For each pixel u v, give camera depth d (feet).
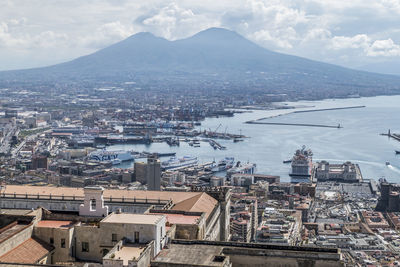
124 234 428.97
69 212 581.94
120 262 373.40
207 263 381.81
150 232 423.23
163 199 642.22
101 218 482.69
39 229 446.19
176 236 470.80
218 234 618.44
